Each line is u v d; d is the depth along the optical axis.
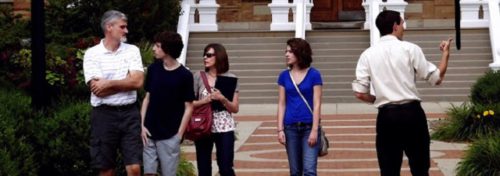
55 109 11.71
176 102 9.81
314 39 26.58
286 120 10.12
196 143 10.66
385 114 9.49
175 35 9.80
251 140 17.33
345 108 22.97
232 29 30.39
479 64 25.31
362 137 17.50
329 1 31.31
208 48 10.58
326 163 14.28
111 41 9.77
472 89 18.28
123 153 9.90
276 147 16.30
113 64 9.73
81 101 12.75
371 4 26.48
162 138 9.77
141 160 10.12
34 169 10.45
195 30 27.19
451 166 13.79
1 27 17.39
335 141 16.95
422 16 30.45
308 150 10.04
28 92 13.75
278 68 25.72
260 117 21.36
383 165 9.66
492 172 12.09
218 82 10.54
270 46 26.61
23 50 14.73
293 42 10.13
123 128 9.81
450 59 25.41
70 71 13.65
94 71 9.70
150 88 9.84
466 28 26.50
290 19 27.56
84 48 15.20
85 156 11.15
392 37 9.62
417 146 9.60
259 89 24.97
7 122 10.45
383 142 9.62
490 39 25.78
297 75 10.14
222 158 10.52
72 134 11.09
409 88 9.46
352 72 25.38
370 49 9.62
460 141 16.72
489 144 12.46
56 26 22.34
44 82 11.04
